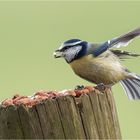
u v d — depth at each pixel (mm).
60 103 7828
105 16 23125
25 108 7777
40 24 23016
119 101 16406
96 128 8047
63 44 10680
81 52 10508
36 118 7766
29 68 18922
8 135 7820
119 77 10688
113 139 8273
